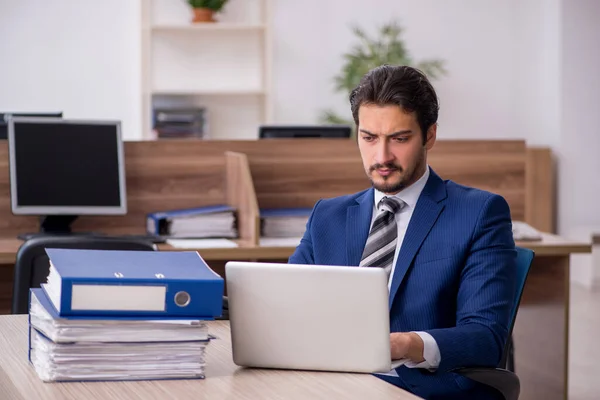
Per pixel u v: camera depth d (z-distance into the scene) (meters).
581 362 5.20
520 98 8.31
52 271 1.71
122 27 7.05
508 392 1.98
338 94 7.95
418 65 7.93
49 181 3.90
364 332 1.69
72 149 3.95
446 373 2.05
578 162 8.01
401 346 1.83
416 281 2.11
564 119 7.96
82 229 4.14
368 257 2.18
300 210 4.22
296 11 7.86
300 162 4.31
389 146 2.09
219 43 7.30
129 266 1.71
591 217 8.08
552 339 4.11
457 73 8.23
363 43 7.96
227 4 7.27
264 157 4.28
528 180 7.80
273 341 1.72
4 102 6.90
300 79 7.90
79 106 7.03
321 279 1.69
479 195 2.18
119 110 7.10
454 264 2.10
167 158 4.20
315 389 1.60
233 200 4.15
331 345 1.70
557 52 7.96
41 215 3.98
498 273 2.07
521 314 4.28
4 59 6.87
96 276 1.59
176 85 7.27
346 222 2.28
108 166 3.99
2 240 3.96
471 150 4.46
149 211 4.20
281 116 7.89
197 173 4.24
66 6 6.95
